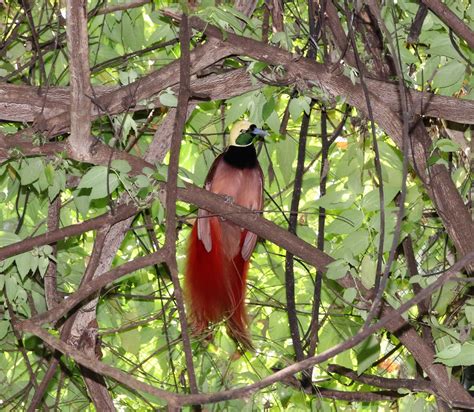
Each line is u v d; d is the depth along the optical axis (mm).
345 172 8812
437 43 8070
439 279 5102
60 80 9805
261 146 10289
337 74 7836
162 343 10016
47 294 9062
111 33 9898
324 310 9602
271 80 7957
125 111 7906
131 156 7434
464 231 7855
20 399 9773
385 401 9930
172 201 6246
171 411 5277
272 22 8375
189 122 10367
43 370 10109
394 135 8039
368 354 8312
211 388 9523
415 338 7852
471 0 8375
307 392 9102
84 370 8898
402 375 10492
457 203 7906
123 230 8969
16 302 8648
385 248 7699
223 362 9609
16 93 8336
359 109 8047
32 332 5684
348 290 7402
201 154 10531
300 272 10211
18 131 8320
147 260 6117
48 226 9070
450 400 7746
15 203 10133
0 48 9336
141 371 9602
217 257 9250
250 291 10289
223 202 7734
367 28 8391
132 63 9250
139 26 9789
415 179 8977
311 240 9914
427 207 9648
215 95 8453
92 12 9180
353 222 7738
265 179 10648
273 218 10695
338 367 9117
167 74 7980
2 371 10141
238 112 8430
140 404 9922
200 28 7508
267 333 10180
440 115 8203
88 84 6707
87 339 8922
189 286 9219
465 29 7832
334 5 8414
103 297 9891
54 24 9398
